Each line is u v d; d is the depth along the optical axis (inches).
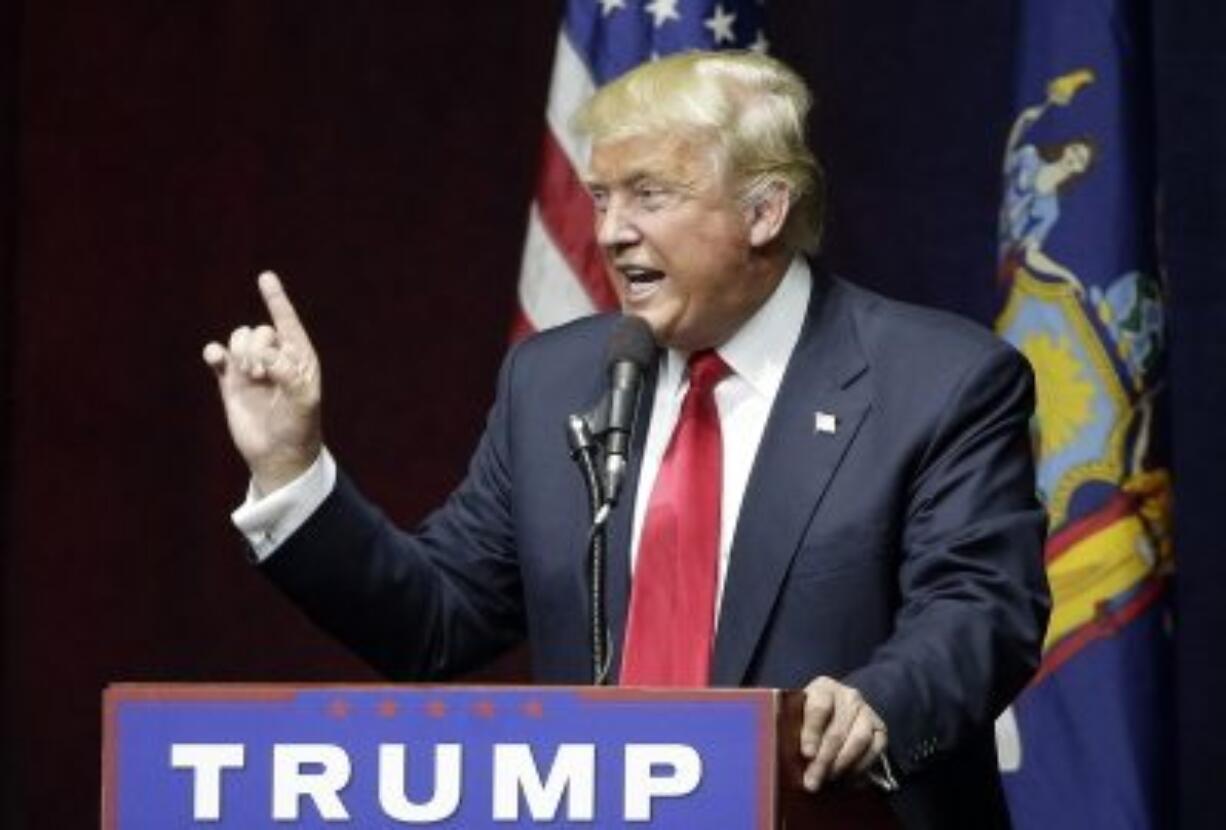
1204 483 780.0
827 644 449.1
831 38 824.9
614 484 423.2
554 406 482.6
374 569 457.4
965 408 461.1
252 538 450.6
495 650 490.6
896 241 820.0
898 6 822.5
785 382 464.4
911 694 415.8
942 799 452.4
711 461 460.1
